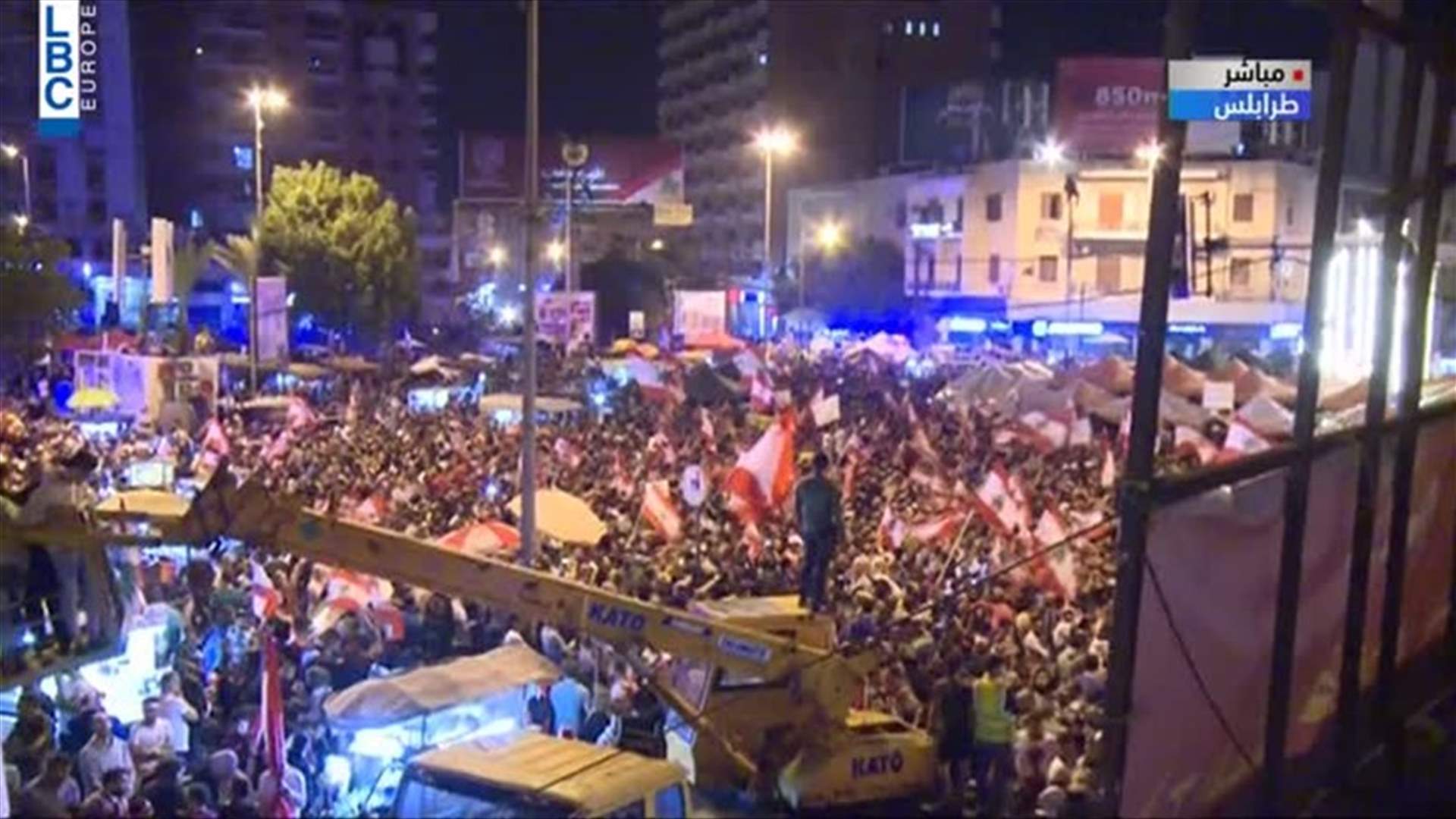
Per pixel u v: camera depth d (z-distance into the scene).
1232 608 5.80
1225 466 5.59
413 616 20.30
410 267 90.50
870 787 13.69
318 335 90.44
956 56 122.50
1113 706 5.25
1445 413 8.03
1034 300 79.69
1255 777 5.99
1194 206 72.88
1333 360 16.39
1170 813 5.48
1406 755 7.00
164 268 51.97
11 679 13.48
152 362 38.44
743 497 25.44
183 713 15.39
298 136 129.38
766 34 120.94
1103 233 77.88
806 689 13.47
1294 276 72.81
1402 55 7.47
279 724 14.23
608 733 16.00
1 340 55.66
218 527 13.03
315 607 20.88
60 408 47.62
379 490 27.73
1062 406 38.94
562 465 32.12
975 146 97.31
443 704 15.46
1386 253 6.87
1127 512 5.25
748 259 125.44
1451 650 8.27
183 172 123.44
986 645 17.09
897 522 24.28
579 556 23.03
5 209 89.50
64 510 13.59
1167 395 36.94
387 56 133.88
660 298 104.25
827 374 54.88
